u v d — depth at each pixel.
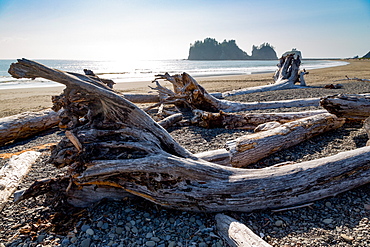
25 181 4.10
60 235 2.84
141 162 3.05
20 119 6.71
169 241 2.69
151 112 9.39
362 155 3.44
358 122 6.17
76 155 3.06
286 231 2.79
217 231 2.83
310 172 3.24
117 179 3.16
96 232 2.87
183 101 9.12
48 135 7.23
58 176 3.38
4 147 6.22
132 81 24.23
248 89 13.59
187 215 3.14
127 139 3.24
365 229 2.70
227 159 4.14
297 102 9.48
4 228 2.95
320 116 5.53
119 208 3.27
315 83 17.33
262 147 4.41
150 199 3.18
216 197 3.06
